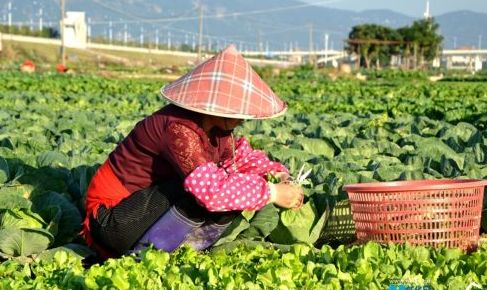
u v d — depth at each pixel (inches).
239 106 267.7
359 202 284.4
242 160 301.1
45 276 247.3
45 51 5575.8
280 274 228.4
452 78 2957.7
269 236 317.4
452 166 406.0
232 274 231.3
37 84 1647.4
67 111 879.7
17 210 311.0
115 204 286.0
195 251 272.1
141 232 282.4
